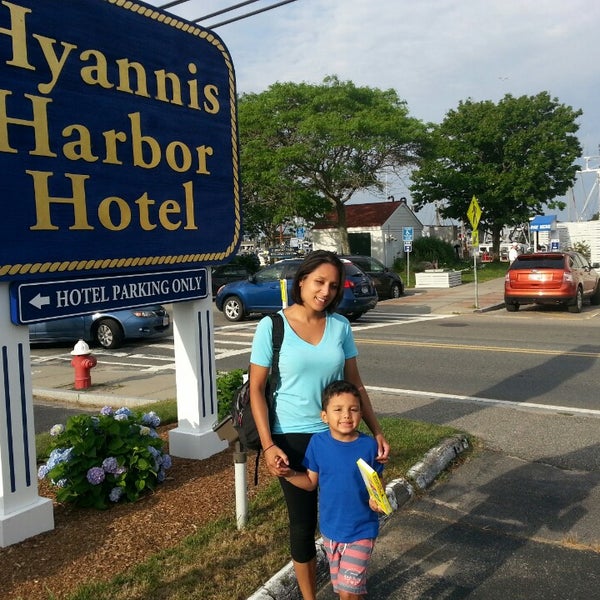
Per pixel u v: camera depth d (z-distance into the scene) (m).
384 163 32.78
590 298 19.56
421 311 18.89
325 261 3.12
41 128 4.04
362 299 16.06
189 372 5.32
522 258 17.64
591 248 38.03
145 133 4.79
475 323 15.63
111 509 4.34
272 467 2.98
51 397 8.98
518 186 41.56
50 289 4.10
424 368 10.12
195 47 5.25
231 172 5.64
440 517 4.61
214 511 4.29
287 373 3.11
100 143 4.44
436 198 43.97
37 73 4.01
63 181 4.19
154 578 3.45
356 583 2.97
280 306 16.72
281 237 52.09
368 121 29.86
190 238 5.20
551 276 17.02
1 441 3.82
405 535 4.33
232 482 4.79
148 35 4.81
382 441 3.13
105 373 10.42
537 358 10.63
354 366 3.31
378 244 38.53
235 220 5.69
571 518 4.57
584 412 7.37
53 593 3.30
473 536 4.31
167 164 4.98
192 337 5.27
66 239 4.21
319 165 31.66
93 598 3.24
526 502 4.86
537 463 5.72
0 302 3.85
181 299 5.10
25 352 3.98
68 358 12.38
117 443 4.42
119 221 4.59
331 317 3.26
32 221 4.00
